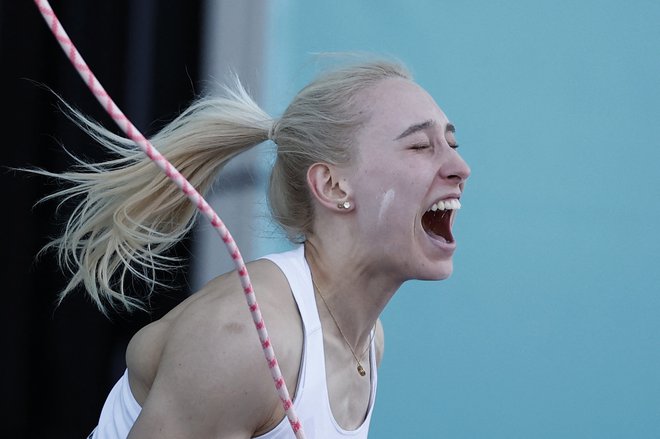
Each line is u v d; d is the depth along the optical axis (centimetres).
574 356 1113
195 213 691
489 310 1109
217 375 534
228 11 1074
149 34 1059
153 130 1064
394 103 632
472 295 1109
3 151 1048
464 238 1111
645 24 1128
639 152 1127
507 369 1105
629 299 1120
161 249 689
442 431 1098
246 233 1045
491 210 1113
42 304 1065
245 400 542
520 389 1105
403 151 625
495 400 1103
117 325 1074
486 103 1116
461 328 1106
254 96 1068
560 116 1122
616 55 1127
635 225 1126
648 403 1113
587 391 1112
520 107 1119
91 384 1073
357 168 625
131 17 1053
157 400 537
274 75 1079
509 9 1120
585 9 1124
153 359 585
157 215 672
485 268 1110
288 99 1045
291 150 645
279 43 1082
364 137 627
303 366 586
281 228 664
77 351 1069
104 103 465
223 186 1040
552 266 1117
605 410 1111
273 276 607
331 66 669
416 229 630
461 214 1110
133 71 1059
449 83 1111
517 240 1115
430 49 1109
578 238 1120
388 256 630
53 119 1052
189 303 597
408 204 620
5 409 1058
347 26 1093
